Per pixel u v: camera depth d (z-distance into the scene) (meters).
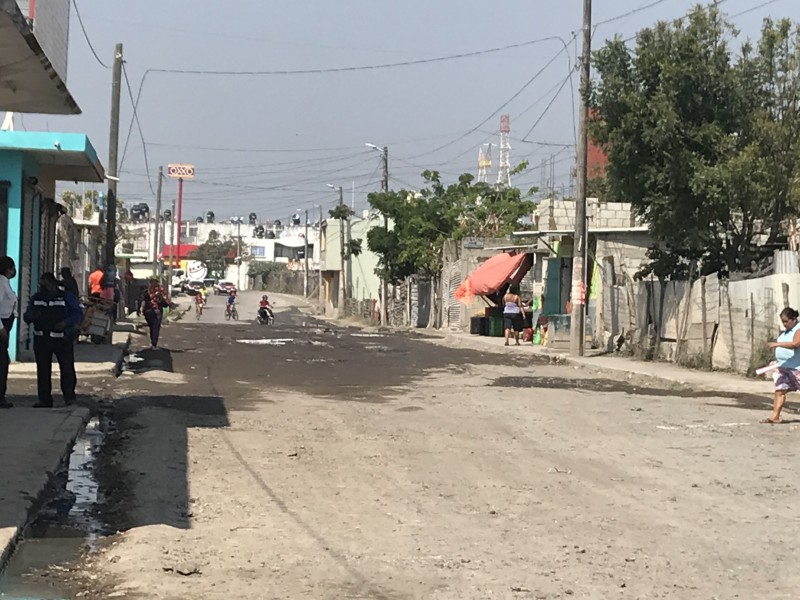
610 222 34.28
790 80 22.66
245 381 18.77
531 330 34.16
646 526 8.02
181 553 6.93
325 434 12.38
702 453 11.58
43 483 8.66
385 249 51.38
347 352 27.89
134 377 18.50
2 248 18.58
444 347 31.78
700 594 6.23
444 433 12.74
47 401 13.34
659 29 22.61
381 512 8.38
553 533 7.76
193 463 10.23
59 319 13.36
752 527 8.02
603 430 13.32
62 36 13.23
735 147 22.14
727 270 24.56
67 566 6.64
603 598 6.12
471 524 8.02
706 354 22.94
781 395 14.12
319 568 6.69
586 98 23.55
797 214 23.30
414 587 6.30
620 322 28.44
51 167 21.05
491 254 43.34
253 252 139.88
